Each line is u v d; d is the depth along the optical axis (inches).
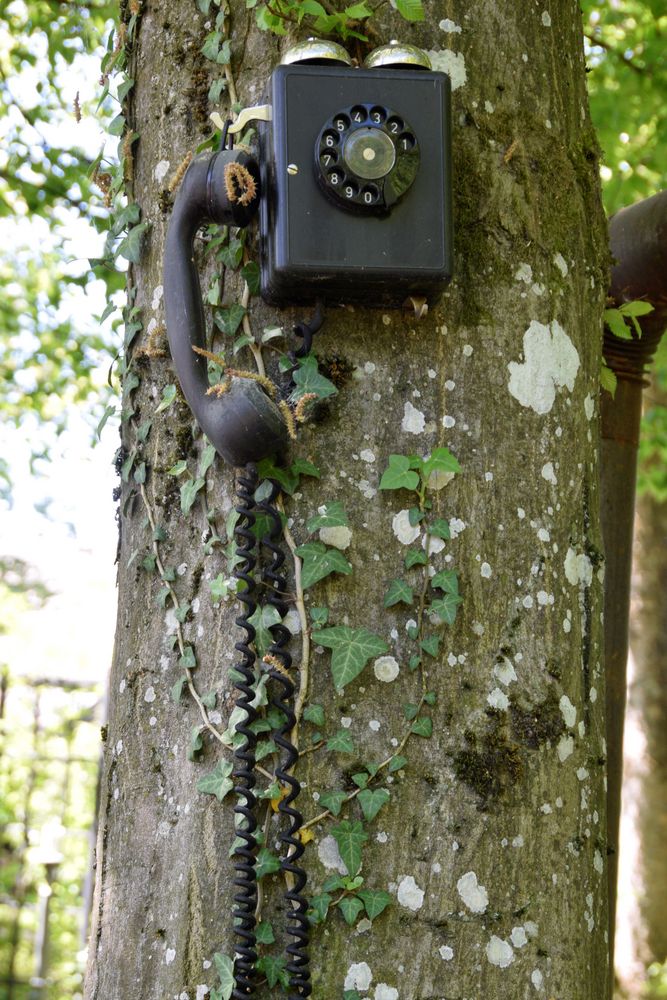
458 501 67.3
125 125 79.8
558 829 66.4
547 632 68.4
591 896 67.9
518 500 68.8
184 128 75.9
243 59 73.4
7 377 279.7
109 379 80.7
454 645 65.7
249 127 70.9
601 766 71.3
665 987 254.2
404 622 65.2
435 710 64.7
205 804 65.0
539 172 74.4
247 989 60.9
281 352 67.9
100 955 67.9
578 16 83.0
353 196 62.9
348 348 67.9
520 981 63.1
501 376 69.8
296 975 60.1
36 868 412.8
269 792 62.6
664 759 267.7
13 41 234.2
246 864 62.2
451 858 63.1
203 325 66.9
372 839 62.6
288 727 63.1
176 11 77.9
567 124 77.6
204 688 66.9
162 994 63.7
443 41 72.7
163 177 76.4
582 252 76.4
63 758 427.5
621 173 231.5
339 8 71.6
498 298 70.8
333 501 65.8
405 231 64.0
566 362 72.9
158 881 65.9
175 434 72.0
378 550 65.8
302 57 64.9
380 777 63.3
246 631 65.6
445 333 69.1
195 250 71.4
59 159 239.0
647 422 263.3
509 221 72.2
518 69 75.0
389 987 61.2
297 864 62.1
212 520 68.5
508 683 66.4
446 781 63.9
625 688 108.3
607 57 231.6
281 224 63.2
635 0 231.0
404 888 62.4
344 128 63.2
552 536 69.8
